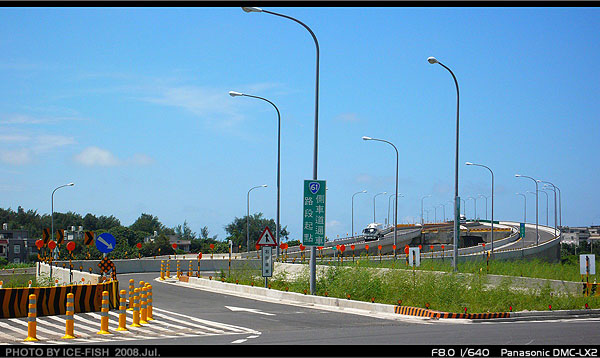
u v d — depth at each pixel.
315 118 28.69
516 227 145.50
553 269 42.06
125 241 103.06
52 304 21.58
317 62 28.61
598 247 137.00
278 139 44.25
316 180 28.47
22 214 152.12
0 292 20.47
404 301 25.30
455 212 35.81
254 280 37.09
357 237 105.88
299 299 27.91
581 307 25.69
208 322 20.34
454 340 15.33
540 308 24.64
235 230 149.12
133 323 19.09
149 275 52.22
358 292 27.03
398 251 101.38
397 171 57.97
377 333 17.19
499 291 26.09
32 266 67.94
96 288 22.88
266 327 19.12
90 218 153.75
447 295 24.89
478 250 88.38
